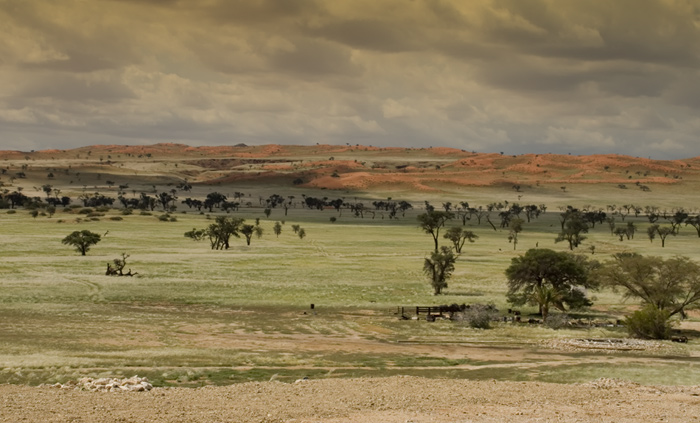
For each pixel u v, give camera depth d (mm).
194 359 46344
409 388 31109
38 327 61969
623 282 76812
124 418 23188
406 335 64312
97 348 50500
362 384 32250
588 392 30906
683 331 69188
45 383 35406
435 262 101875
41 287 94938
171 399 27297
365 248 180000
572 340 60656
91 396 27484
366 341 60062
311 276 116500
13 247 158625
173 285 100500
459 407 26578
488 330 68312
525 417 24750
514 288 88375
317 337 62125
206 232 193000
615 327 71938
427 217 170000
